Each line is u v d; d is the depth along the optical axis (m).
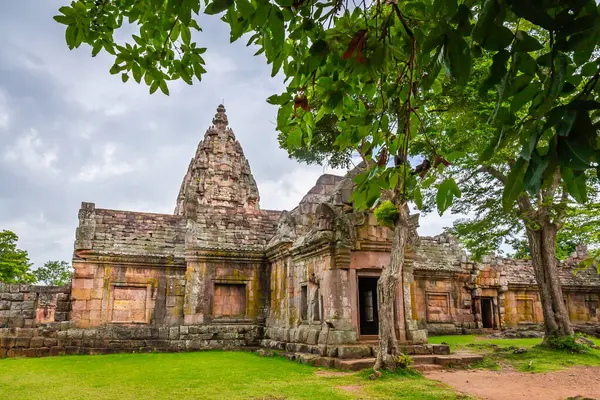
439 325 26.05
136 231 21.00
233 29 3.09
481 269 28.08
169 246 21.11
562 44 2.06
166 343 18.80
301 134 3.86
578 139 1.97
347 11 3.29
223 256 20.64
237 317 20.52
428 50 2.48
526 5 1.92
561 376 12.34
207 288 20.25
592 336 25.14
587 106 1.96
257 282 21.08
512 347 17.77
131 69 4.62
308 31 3.28
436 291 26.75
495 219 19.92
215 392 9.62
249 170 30.53
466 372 12.92
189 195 26.44
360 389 10.02
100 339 18.50
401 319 15.22
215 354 17.39
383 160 3.92
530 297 29.53
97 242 19.92
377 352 12.45
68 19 4.19
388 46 3.14
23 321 18.09
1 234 35.19
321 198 19.66
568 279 30.55
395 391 9.72
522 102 2.38
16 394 9.49
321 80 3.78
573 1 1.90
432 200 18.31
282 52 3.37
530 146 2.11
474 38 2.21
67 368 13.48
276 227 22.44
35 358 16.42
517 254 35.62
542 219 18.83
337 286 14.88
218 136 30.11
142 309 19.91
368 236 15.60
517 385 11.05
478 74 11.30
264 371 12.56
